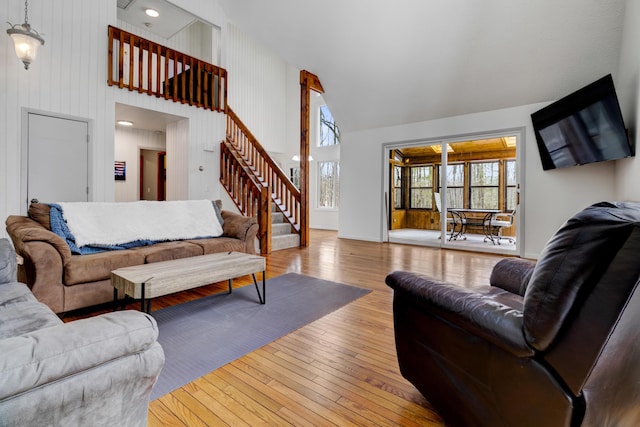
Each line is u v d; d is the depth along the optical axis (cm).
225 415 138
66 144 420
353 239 677
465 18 412
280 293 306
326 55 556
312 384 161
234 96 826
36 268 228
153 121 587
